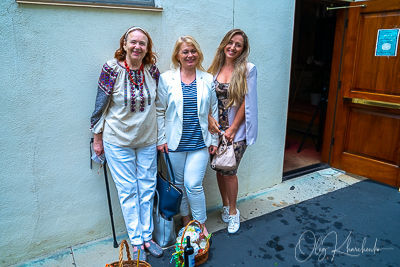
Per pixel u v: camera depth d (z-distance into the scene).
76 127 2.26
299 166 4.07
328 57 4.29
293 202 3.21
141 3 2.35
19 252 2.25
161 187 2.39
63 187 2.31
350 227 2.77
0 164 2.06
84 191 2.41
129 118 2.12
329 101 3.96
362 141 3.71
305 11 6.28
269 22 3.03
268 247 2.51
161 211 2.41
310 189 3.49
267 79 3.17
